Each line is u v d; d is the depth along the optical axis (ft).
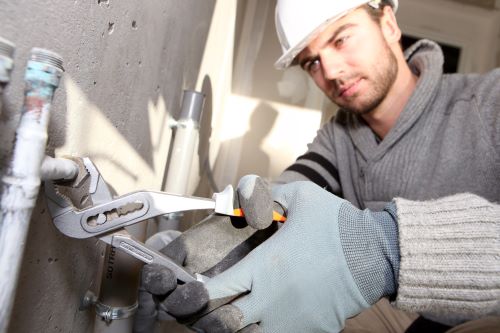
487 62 6.55
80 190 1.20
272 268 1.33
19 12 0.88
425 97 3.05
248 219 1.26
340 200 1.52
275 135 5.49
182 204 1.22
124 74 1.62
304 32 3.14
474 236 1.31
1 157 0.89
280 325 1.36
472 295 1.30
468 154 2.80
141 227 1.56
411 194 3.07
